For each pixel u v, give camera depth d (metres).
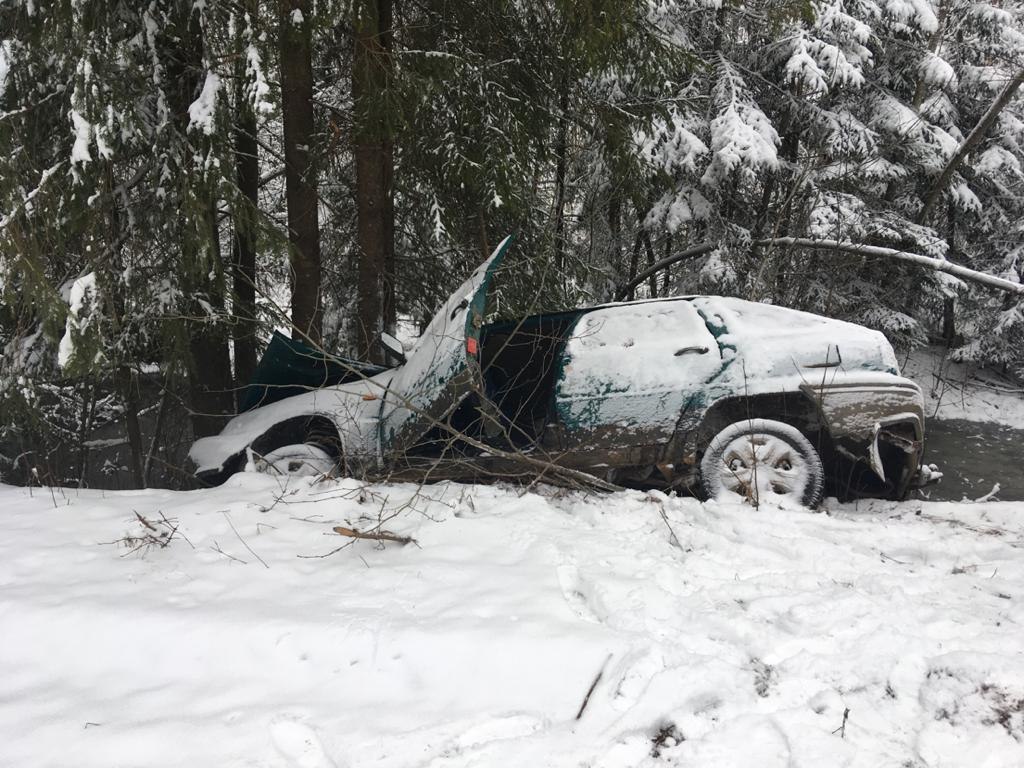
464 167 7.10
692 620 2.64
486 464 4.68
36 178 5.80
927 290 12.12
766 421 4.31
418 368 4.73
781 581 3.00
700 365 4.45
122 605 2.90
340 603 2.90
